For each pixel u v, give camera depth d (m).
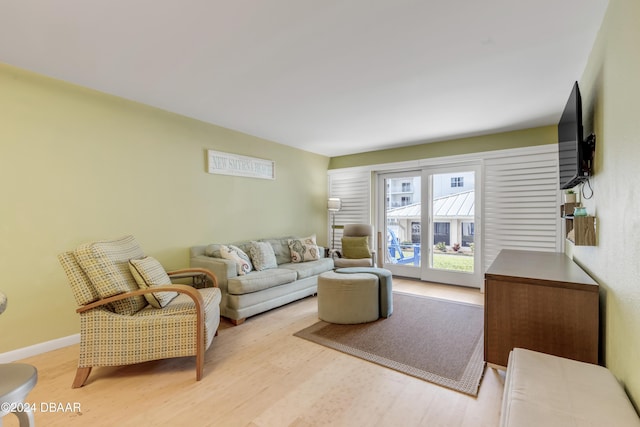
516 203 4.00
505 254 2.99
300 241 4.59
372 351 2.44
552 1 1.58
